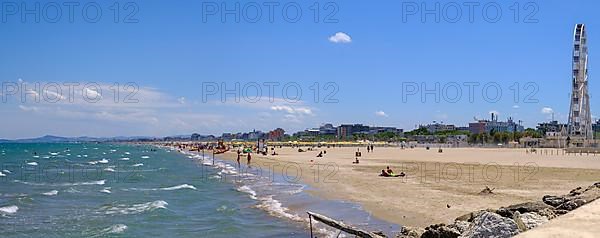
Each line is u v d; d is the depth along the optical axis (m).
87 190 43.84
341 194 32.97
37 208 32.44
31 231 24.53
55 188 46.50
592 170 47.91
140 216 28.31
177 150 185.50
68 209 31.73
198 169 71.81
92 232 24.11
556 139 128.25
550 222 11.66
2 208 32.25
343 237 19.88
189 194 38.94
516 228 12.92
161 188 44.69
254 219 25.44
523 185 34.50
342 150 133.88
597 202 13.99
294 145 186.50
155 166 82.38
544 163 60.47
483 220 13.59
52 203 34.94
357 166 62.66
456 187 34.31
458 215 22.97
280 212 27.05
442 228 15.38
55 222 26.91
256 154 113.62
